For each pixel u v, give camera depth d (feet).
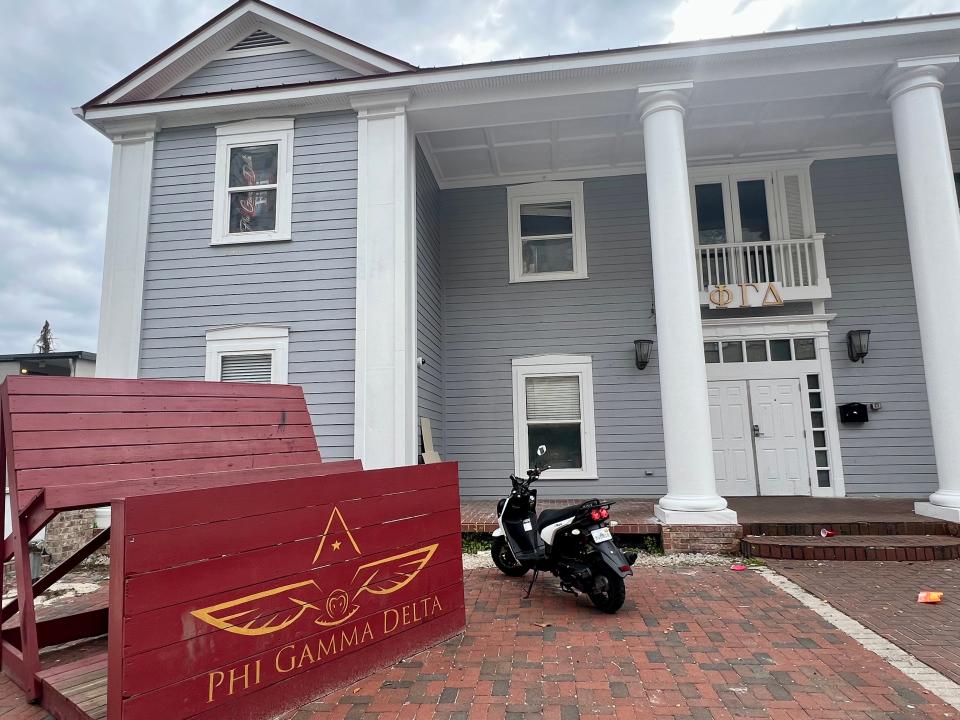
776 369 28.53
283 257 24.21
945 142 21.22
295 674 9.09
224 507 8.39
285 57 25.68
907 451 27.20
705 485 20.21
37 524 9.59
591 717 8.75
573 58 22.25
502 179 31.24
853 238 29.01
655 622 13.09
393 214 23.62
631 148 28.76
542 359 29.60
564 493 28.32
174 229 24.94
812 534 20.10
